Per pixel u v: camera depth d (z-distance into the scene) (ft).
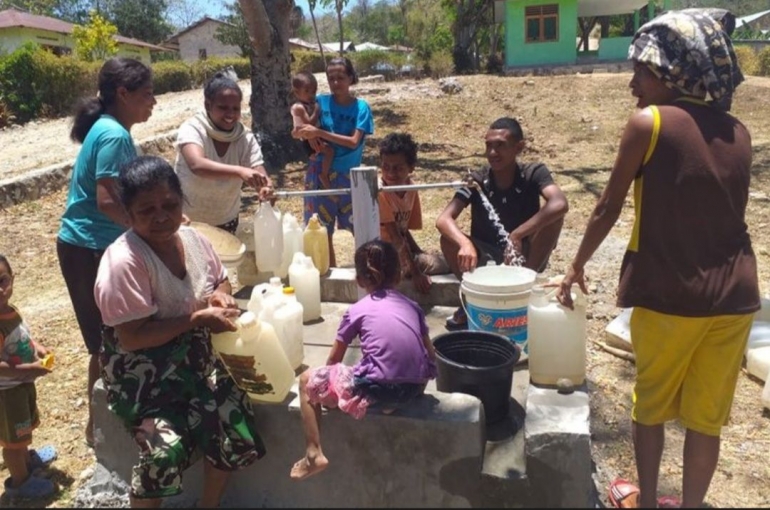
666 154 7.93
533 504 8.86
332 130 17.17
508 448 9.29
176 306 8.84
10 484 10.96
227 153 13.30
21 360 10.43
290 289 11.17
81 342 16.72
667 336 8.34
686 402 8.66
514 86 54.49
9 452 10.67
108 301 8.36
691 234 8.00
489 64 84.38
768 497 10.46
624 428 12.35
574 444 8.59
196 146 12.67
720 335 8.32
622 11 86.84
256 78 35.88
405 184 13.42
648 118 8.00
